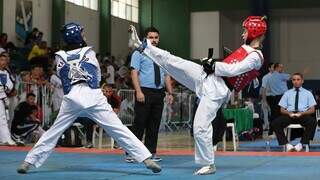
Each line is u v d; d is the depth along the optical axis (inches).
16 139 447.5
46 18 784.3
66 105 227.6
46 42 727.7
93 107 225.5
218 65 220.7
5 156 309.4
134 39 237.1
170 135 610.2
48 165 260.8
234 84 227.3
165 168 249.0
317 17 1011.9
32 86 492.4
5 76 410.9
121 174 225.9
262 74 933.8
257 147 422.9
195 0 1021.8
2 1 682.8
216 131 342.6
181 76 234.1
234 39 1062.4
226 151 358.3
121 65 859.4
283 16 1024.2
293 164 261.7
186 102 742.5
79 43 231.1
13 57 620.7
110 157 302.7
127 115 578.2
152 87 278.8
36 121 460.4
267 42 975.0
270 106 518.0
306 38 1019.3
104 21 930.1
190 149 408.2
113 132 226.5
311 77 1016.2
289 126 363.3
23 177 217.2
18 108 458.3
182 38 1026.1
